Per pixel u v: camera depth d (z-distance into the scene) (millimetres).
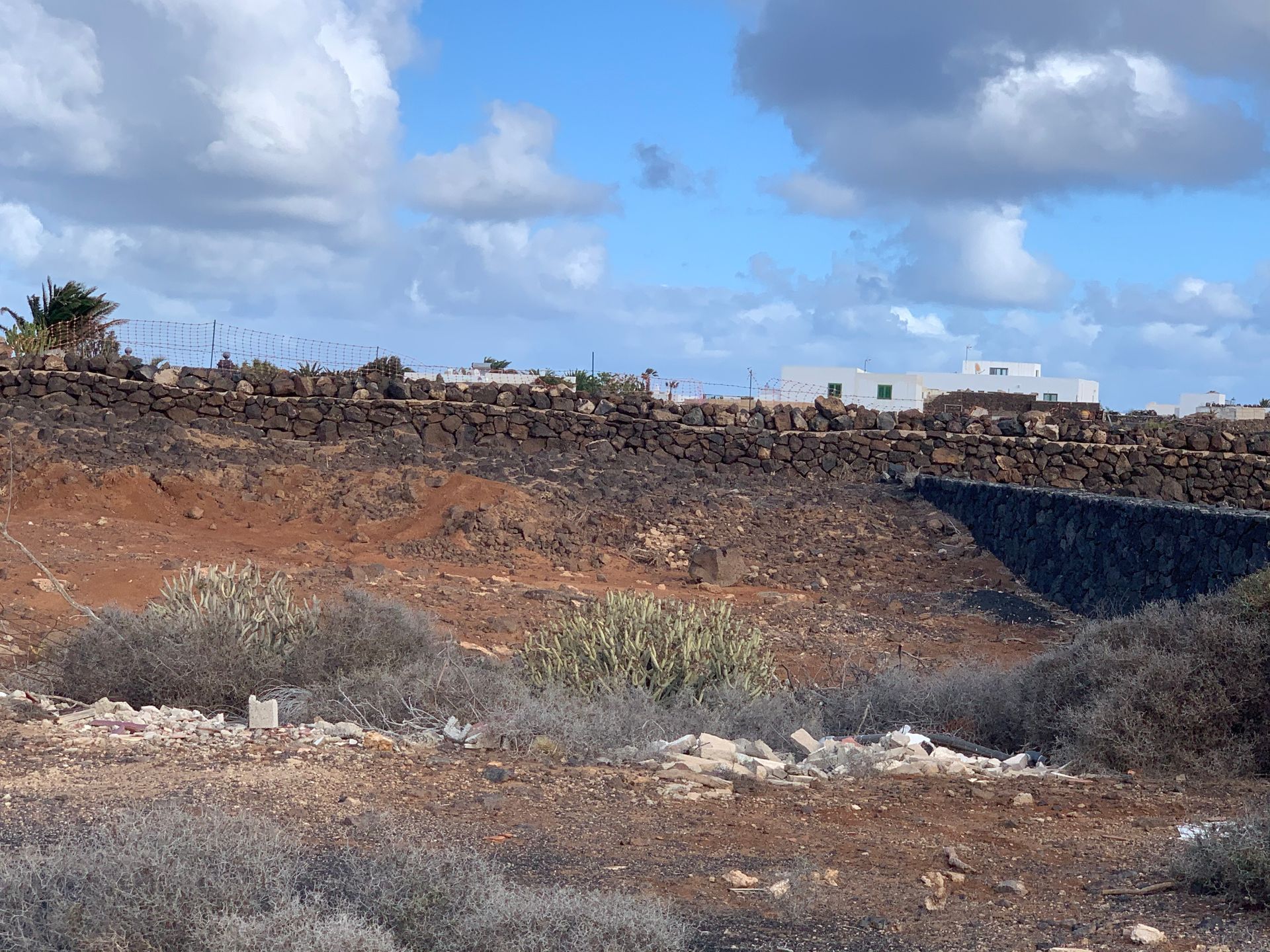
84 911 3496
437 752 7203
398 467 19906
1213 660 7684
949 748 8305
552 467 21609
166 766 6492
